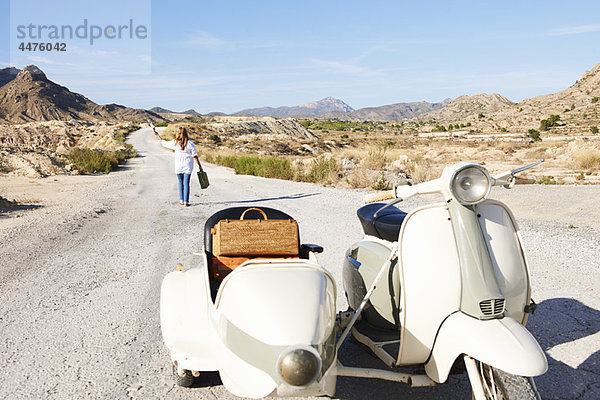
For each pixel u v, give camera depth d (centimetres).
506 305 319
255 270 330
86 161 2845
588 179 1856
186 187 1348
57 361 441
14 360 443
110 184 2027
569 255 748
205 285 401
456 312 312
